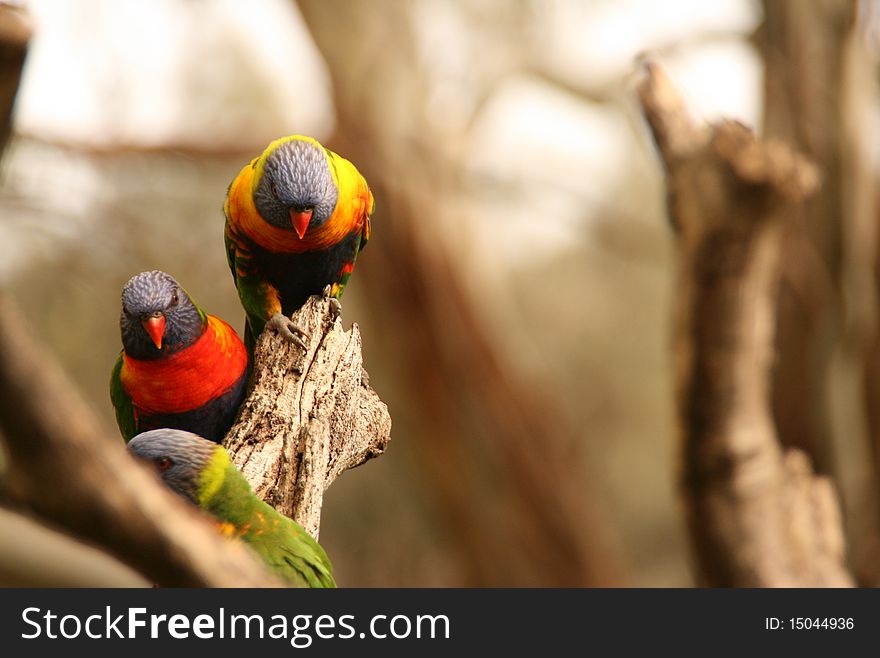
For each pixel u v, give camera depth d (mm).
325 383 6133
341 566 23797
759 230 7027
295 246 6984
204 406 6207
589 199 16188
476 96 15055
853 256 10812
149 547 2168
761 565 7957
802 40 11023
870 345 12109
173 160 13836
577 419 27828
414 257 14484
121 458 2043
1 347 1781
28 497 1934
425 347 14828
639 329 29250
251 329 7586
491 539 15602
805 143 10852
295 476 5672
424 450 15445
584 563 15891
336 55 14086
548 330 28922
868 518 12453
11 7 2779
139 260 14031
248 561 2473
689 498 8008
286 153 6848
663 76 7398
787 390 10688
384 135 14273
